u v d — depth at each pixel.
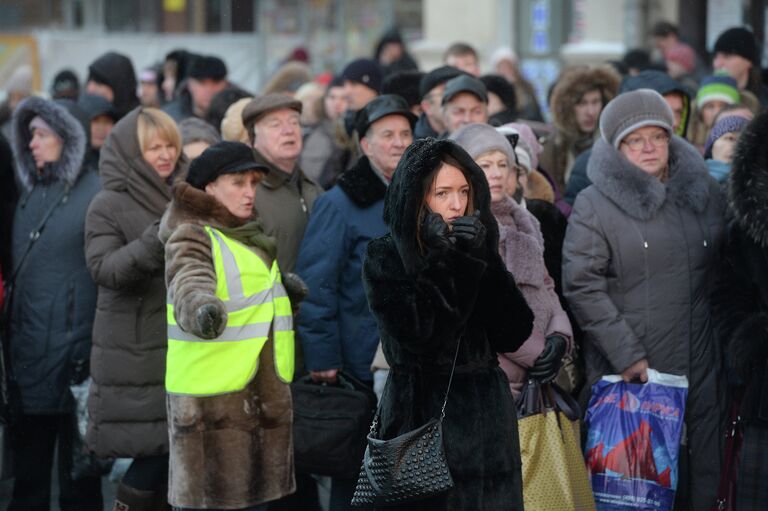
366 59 28.88
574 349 18.16
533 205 18.70
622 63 33.06
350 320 18.17
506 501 13.72
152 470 17.91
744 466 16.92
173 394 15.86
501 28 50.88
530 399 16.42
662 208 17.92
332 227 18.09
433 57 50.00
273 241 16.50
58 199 20.02
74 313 19.75
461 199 13.65
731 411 17.58
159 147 18.42
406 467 13.33
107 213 18.19
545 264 18.39
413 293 13.27
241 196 16.25
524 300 14.00
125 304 17.75
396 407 13.80
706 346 17.95
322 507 20.50
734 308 17.47
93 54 46.53
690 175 18.09
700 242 17.89
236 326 15.80
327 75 39.72
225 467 15.78
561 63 50.56
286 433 16.25
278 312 16.28
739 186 16.88
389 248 13.72
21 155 20.31
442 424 13.58
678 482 18.36
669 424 17.47
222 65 30.02
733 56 28.02
